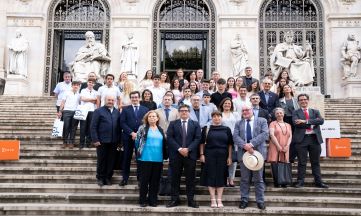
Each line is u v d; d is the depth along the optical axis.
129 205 8.07
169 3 21.88
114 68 20.88
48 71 21.28
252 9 21.30
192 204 7.82
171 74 21.86
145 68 20.91
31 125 13.59
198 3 21.83
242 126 8.21
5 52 20.89
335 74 20.72
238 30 21.12
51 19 21.72
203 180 8.04
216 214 7.62
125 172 8.76
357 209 7.85
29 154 10.38
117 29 21.22
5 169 9.50
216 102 9.84
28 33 21.22
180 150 7.83
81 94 10.85
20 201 8.23
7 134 12.49
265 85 10.09
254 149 8.12
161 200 8.28
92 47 19.48
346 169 9.99
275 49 19.25
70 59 22.19
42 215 7.72
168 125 8.67
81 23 21.70
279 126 8.78
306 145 8.86
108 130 8.72
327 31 21.20
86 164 9.93
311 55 20.22
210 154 7.94
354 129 13.37
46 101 17.25
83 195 8.30
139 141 7.99
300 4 21.73
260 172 7.84
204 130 8.31
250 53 20.91
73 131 10.95
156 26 21.61
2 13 21.02
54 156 10.34
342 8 21.14
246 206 7.88
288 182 8.64
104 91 10.66
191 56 22.05
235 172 9.56
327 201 8.08
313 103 13.32
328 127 10.80
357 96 19.56
